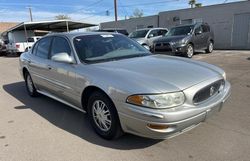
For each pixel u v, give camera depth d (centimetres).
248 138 354
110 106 341
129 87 311
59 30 3212
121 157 320
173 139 359
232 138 355
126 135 376
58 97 492
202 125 399
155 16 2506
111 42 466
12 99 612
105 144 355
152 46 1341
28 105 554
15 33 2827
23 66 618
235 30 1872
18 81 860
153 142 353
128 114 311
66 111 504
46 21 2373
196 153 321
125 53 448
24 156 333
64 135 390
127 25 2861
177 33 1356
